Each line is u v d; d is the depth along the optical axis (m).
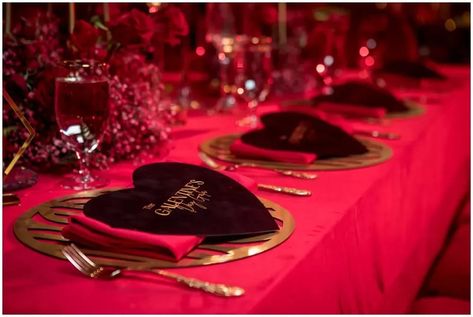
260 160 1.47
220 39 2.32
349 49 3.53
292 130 1.55
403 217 1.64
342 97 2.15
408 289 1.75
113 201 0.99
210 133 1.78
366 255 1.27
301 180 1.33
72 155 1.38
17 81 1.33
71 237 0.91
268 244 0.93
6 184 1.18
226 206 1.01
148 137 1.47
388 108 2.14
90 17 1.62
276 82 2.56
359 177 1.35
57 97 1.17
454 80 2.94
